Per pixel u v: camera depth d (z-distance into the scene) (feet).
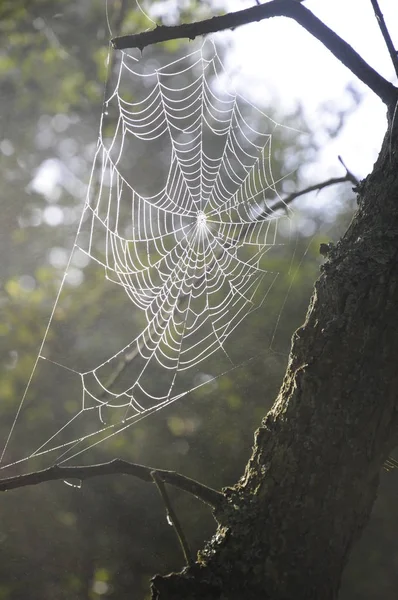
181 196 22.45
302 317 22.03
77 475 7.80
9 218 24.41
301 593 7.11
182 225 21.61
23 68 22.50
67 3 23.45
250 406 21.39
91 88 22.43
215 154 25.55
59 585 20.25
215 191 21.94
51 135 25.27
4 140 24.75
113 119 22.98
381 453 7.68
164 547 20.63
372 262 7.97
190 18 21.33
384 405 7.66
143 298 20.72
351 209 24.36
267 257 22.70
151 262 20.84
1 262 23.94
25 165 25.16
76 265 22.67
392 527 20.97
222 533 7.47
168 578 7.09
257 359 21.63
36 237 24.23
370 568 20.93
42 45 23.26
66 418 20.66
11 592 19.90
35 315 19.95
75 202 25.02
